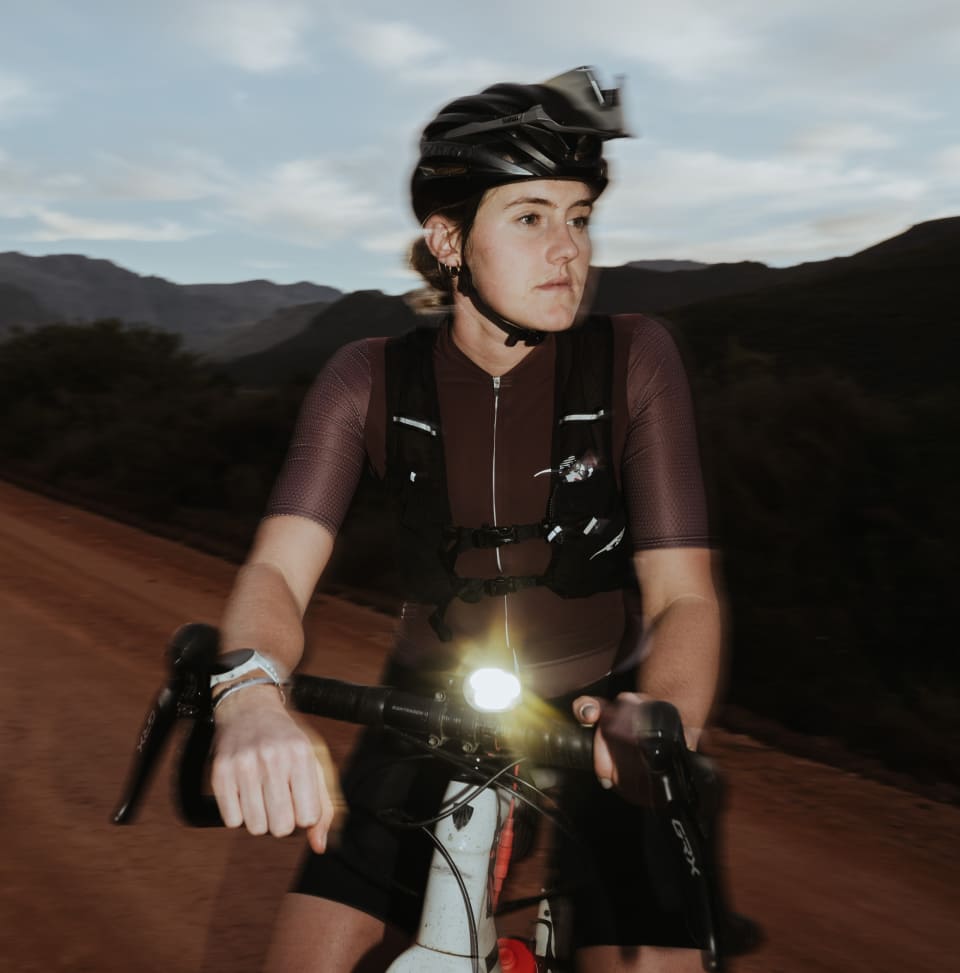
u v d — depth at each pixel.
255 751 1.40
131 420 23.38
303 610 1.97
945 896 4.00
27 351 31.33
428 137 1.99
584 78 1.91
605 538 1.97
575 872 1.76
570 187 1.90
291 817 1.39
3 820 4.60
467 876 1.60
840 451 11.04
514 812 1.69
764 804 4.86
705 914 1.27
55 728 5.84
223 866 4.18
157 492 17.75
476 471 1.99
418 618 2.07
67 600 9.06
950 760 5.61
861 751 5.79
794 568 9.73
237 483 17.03
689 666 1.76
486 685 1.53
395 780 1.85
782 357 51.38
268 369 184.38
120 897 3.93
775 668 7.41
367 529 10.95
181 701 1.55
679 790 1.29
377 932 1.70
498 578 1.96
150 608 8.87
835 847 4.41
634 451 1.98
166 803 4.77
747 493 10.44
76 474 19.31
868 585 9.38
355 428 2.03
